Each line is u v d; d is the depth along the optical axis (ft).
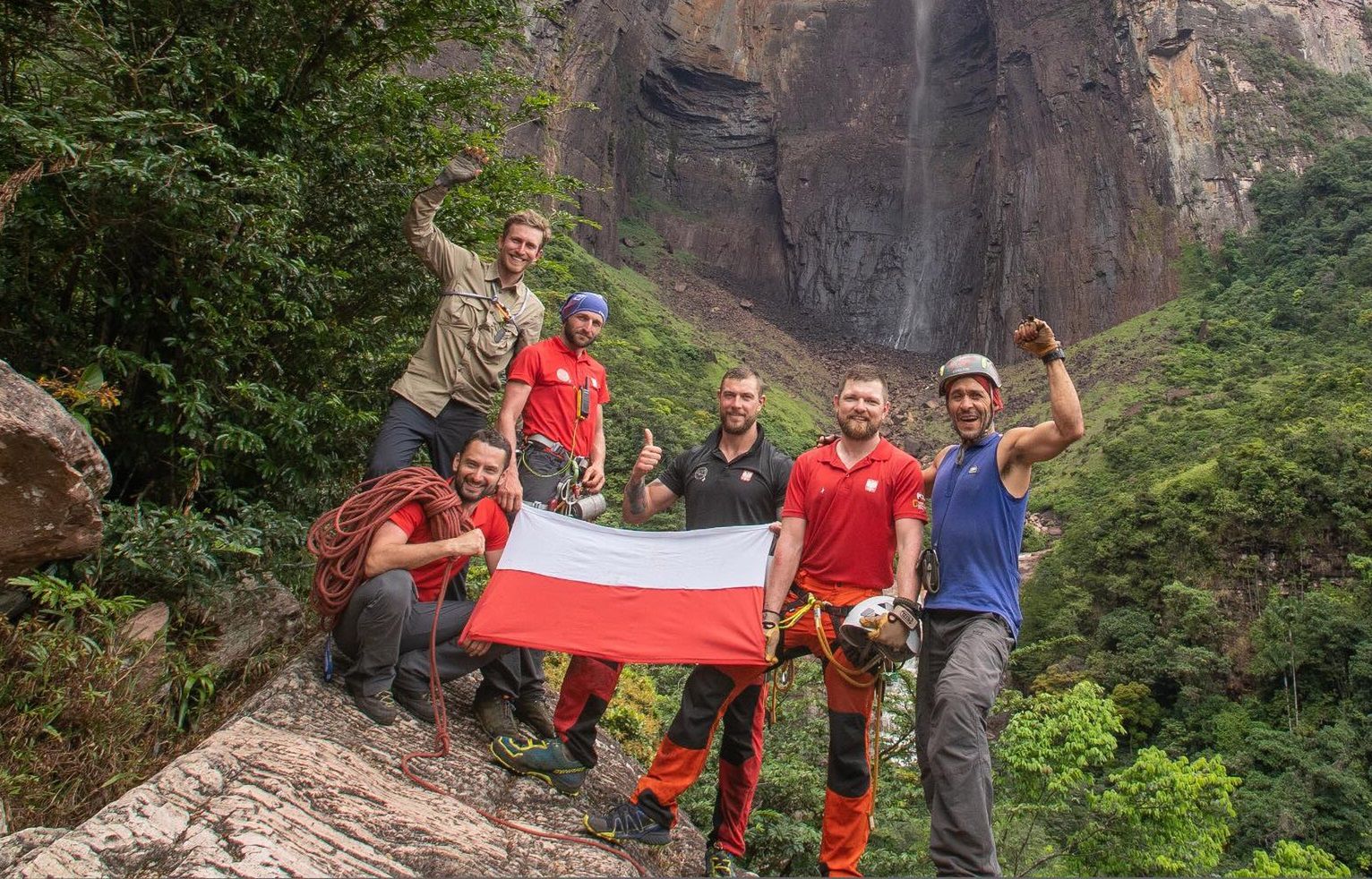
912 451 195.72
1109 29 252.83
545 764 11.78
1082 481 166.61
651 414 128.98
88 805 11.74
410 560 11.89
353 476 21.34
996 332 251.60
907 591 11.23
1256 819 78.59
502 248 15.14
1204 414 164.45
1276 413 142.31
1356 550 108.99
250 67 18.93
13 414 11.89
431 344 14.76
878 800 35.45
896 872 33.42
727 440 13.66
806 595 12.10
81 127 15.20
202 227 15.64
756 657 11.23
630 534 12.51
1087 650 115.96
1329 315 189.78
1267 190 229.86
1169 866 39.86
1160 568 118.83
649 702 36.11
